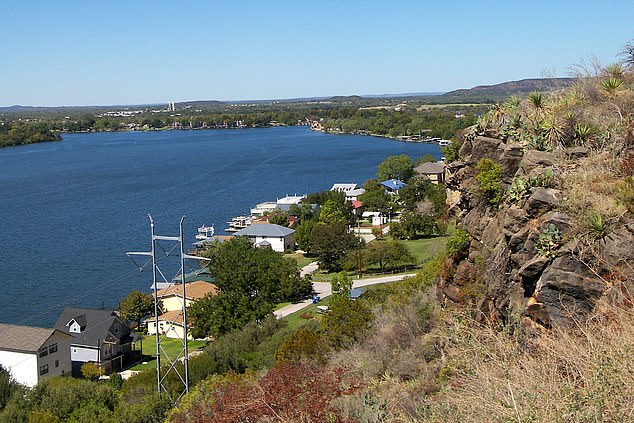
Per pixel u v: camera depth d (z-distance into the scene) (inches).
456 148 599.8
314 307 1664.6
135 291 1715.1
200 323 1496.1
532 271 365.7
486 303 430.0
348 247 2118.6
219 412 462.0
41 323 1589.6
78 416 859.4
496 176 476.1
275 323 1309.1
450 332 396.5
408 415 370.0
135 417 809.5
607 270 341.1
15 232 2650.1
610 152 419.5
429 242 2282.2
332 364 625.3
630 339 252.1
